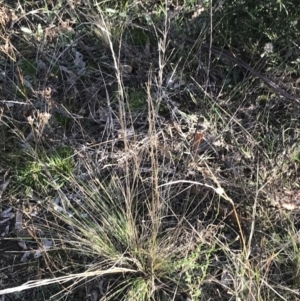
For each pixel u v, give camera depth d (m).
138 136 2.39
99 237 2.07
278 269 2.08
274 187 2.22
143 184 2.21
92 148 2.41
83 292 2.12
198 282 2.01
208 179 2.25
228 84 2.55
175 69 2.44
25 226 2.22
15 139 2.41
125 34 2.68
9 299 2.11
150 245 2.04
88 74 2.60
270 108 2.45
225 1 2.47
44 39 2.67
